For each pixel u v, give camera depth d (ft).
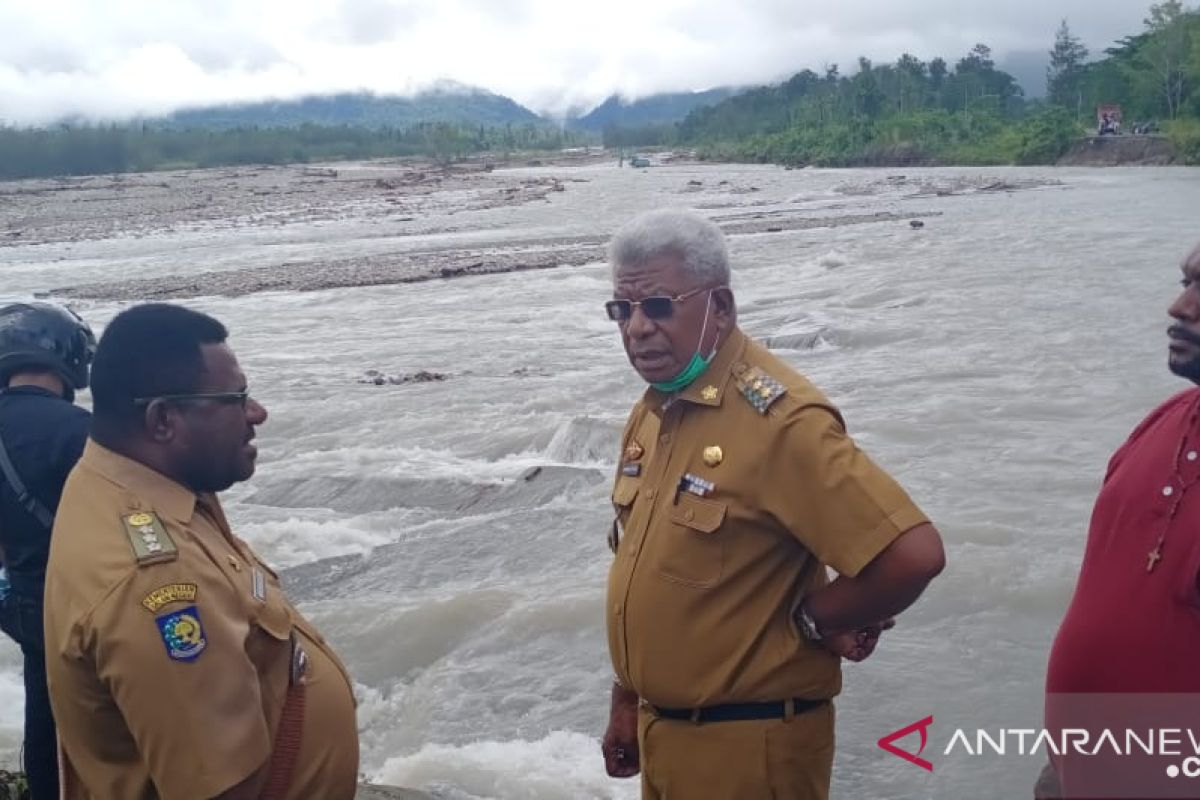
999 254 90.58
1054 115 287.69
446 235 141.18
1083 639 9.70
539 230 142.51
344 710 11.45
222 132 623.36
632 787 20.07
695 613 10.99
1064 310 64.18
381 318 77.30
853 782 19.75
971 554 28.55
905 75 474.08
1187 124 254.47
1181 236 98.02
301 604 29.76
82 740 10.09
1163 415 9.96
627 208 176.96
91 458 10.47
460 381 54.49
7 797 17.38
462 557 32.12
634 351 11.20
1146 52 298.15
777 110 550.77
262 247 134.92
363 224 166.40
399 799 18.70
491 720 23.29
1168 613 9.16
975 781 19.56
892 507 10.40
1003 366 51.19
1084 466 36.01
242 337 72.18
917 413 43.14
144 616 9.48
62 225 186.80
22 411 13.70
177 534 10.01
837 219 132.05
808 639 11.06
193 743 9.48
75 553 9.83
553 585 29.09
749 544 10.89
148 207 227.20
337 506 37.76
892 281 78.84
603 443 40.65
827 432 10.64
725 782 11.10
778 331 62.75
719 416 11.03
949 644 24.41
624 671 11.63
